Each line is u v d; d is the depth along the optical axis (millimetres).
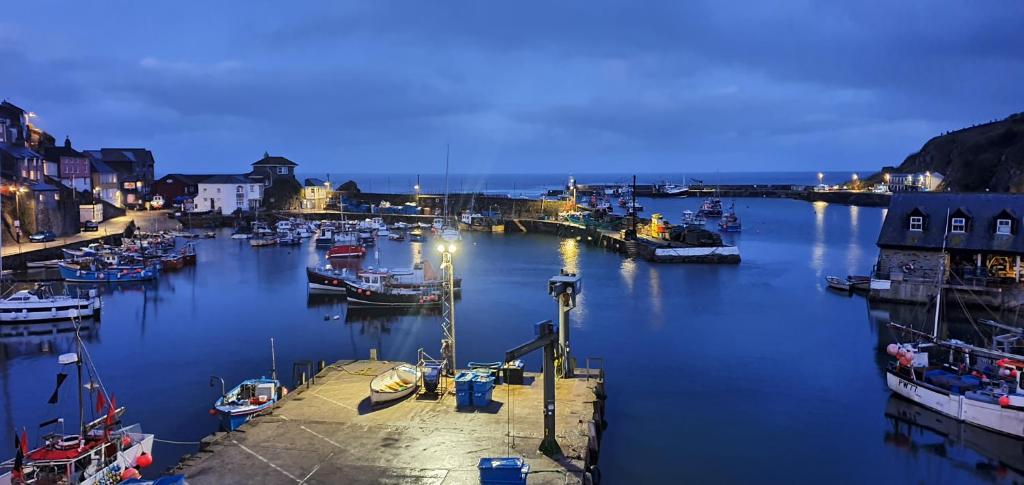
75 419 30812
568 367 30969
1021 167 113688
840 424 30047
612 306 53562
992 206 50625
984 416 28734
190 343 43281
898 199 54312
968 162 137625
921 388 31188
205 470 21438
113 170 123562
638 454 27188
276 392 30734
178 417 30844
